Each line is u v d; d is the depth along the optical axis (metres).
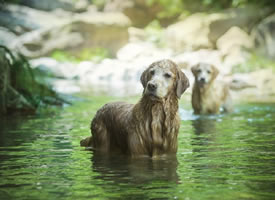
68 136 9.58
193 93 14.55
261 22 31.94
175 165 6.82
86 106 15.27
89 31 35.12
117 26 35.53
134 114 7.63
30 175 6.20
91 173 6.30
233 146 8.40
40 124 11.30
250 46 31.23
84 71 30.00
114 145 8.08
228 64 28.28
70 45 34.62
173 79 7.62
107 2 39.12
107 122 8.16
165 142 7.58
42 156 7.54
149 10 38.91
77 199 5.04
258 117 12.77
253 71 27.08
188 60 28.91
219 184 5.66
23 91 14.48
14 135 9.67
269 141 8.87
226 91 14.86
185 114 14.12
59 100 15.87
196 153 7.77
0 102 13.05
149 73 7.71
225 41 31.86
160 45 34.62
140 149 7.52
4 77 13.23
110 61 31.53
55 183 5.75
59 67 29.94
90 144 8.54
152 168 6.62
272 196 5.10
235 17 33.59
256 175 6.13
